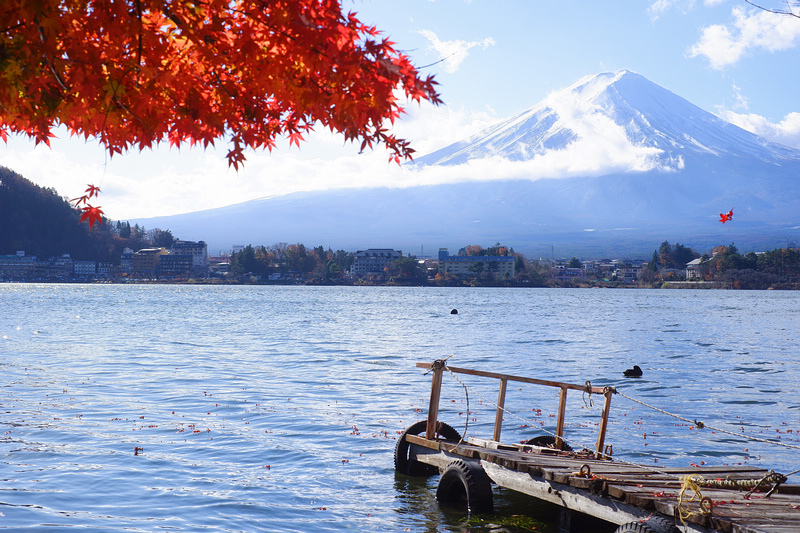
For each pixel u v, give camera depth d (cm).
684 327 7275
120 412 2069
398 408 2241
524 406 2331
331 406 2253
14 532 1070
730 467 1248
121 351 4028
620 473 1141
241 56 549
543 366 3634
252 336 5441
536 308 12138
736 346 5025
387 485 1411
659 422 2086
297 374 3069
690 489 1041
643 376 3256
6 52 500
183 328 6303
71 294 18225
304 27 519
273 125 625
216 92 597
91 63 537
